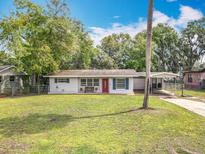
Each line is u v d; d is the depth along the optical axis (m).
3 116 10.64
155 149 5.91
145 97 11.96
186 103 15.95
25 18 22.75
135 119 9.55
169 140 6.72
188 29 47.06
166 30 47.22
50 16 25.11
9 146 6.21
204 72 32.47
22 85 28.50
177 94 24.08
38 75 26.47
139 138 6.90
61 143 6.41
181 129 8.05
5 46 20.25
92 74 25.44
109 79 25.55
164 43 47.72
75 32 29.97
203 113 11.67
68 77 25.69
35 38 23.73
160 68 48.38
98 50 41.44
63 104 14.58
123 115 10.43
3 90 25.50
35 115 10.78
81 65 35.81
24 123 9.06
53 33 24.67
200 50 47.31
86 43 34.75
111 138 6.89
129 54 43.28
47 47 23.30
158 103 14.66
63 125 8.62
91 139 6.79
